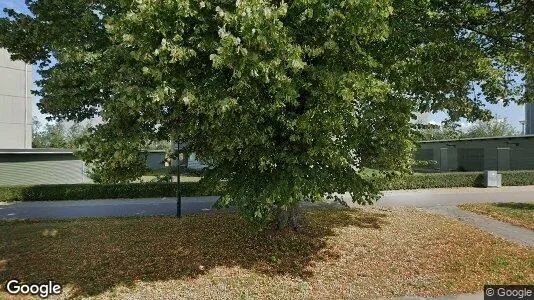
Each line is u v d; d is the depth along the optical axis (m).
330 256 8.84
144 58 5.80
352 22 6.32
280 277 7.89
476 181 23.09
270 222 10.07
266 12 5.47
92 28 8.41
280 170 7.73
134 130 6.84
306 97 7.43
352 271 8.18
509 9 9.87
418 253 9.16
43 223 12.51
